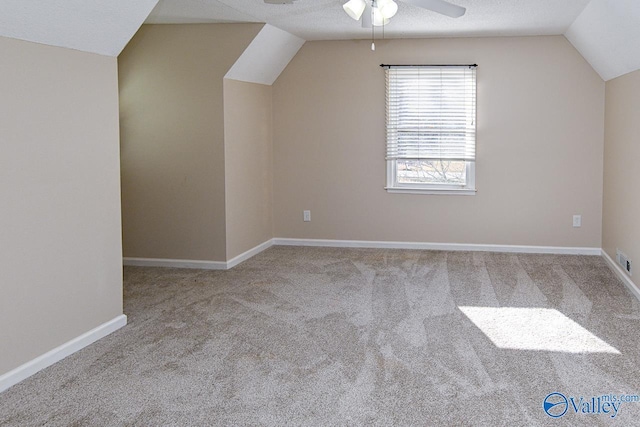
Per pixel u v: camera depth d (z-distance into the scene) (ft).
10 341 10.20
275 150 22.40
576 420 8.77
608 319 13.37
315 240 22.48
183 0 15.08
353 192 21.99
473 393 9.69
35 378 10.45
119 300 13.20
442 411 9.09
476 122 20.80
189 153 18.78
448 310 14.21
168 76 18.61
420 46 20.89
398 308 14.42
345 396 9.65
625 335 12.30
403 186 21.62
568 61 19.98
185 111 18.63
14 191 10.20
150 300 15.34
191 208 18.95
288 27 18.56
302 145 22.16
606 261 19.13
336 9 15.88
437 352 11.50
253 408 9.27
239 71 18.89
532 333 12.51
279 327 13.10
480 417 8.89
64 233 11.41
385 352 11.53
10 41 10.01
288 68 21.90
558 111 20.21
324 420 8.86
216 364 11.04
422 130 21.17
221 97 18.33
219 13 16.53
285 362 11.10
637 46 13.78
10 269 10.16
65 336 11.53
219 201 18.70
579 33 17.69
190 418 8.96
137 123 19.06
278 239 22.67
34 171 10.62
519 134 20.56
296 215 22.53
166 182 19.08
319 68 21.67
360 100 21.52
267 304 14.88
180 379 10.39
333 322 13.39
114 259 12.98
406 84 21.11
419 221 21.65
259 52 18.98
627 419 8.77
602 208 20.12
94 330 12.35
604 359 11.03
